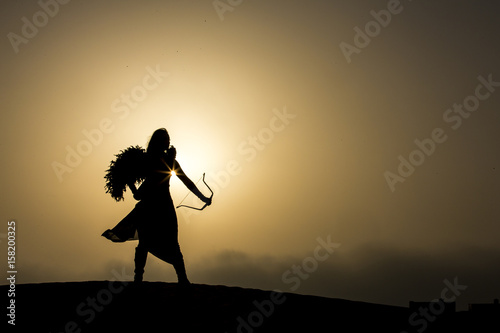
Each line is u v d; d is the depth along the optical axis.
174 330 7.03
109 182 8.92
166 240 8.59
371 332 7.25
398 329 7.41
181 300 8.27
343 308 8.40
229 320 7.45
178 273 8.68
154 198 8.63
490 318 8.02
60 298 8.34
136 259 8.76
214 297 8.51
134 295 8.48
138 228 8.66
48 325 7.20
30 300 8.26
